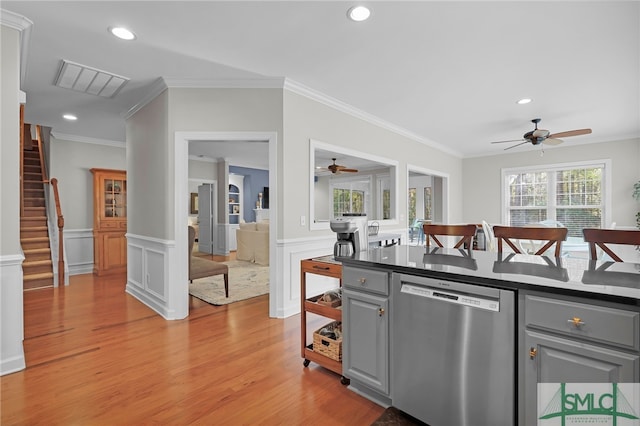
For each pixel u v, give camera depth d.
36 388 1.96
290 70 3.03
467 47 2.60
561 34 2.39
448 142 6.03
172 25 2.29
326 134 3.77
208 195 8.21
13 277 2.17
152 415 1.71
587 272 1.46
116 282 4.88
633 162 5.45
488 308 1.37
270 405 1.81
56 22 2.24
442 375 1.52
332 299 2.20
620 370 1.10
